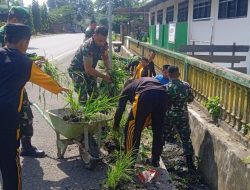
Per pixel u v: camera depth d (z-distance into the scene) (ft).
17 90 11.73
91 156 15.79
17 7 15.75
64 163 16.88
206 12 58.70
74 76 19.70
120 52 86.84
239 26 45.16
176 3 83.61
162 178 15.62
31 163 16.74
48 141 19.79
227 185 15.21
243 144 15.99
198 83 22.98
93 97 19.44
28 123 16.98
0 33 16.22
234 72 17.21
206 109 21.11
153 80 16.55
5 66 11.54
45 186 14.60
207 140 18.37
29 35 12.61
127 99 16.74
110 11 27.96
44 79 12.53
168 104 18.43
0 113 11.37
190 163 18.95
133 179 15.20
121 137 18.16
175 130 19.84
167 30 76.18
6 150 11.62
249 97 15.79
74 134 15.74
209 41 56.29
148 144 19.40
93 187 14.61
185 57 25.36
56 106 27.76
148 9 127.03
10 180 11.95
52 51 82.84
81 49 19.40
